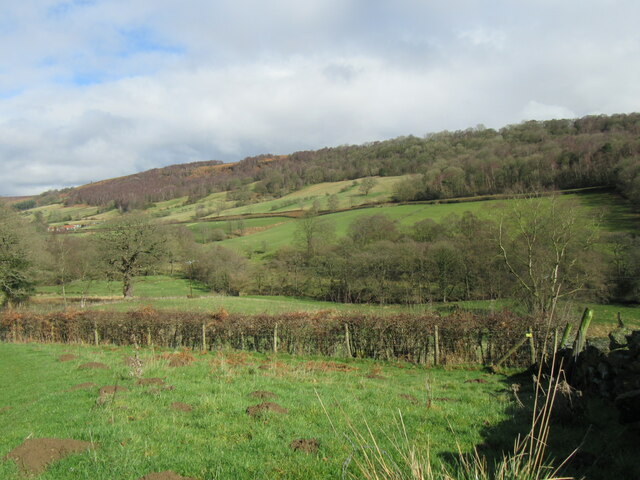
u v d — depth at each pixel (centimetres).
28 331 2894
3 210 4516
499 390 1254
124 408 853
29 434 725
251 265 6706
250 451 650
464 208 7244
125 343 2527
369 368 1762
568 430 773
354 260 5778
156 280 7162
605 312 3584
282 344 2217
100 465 586
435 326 1867
